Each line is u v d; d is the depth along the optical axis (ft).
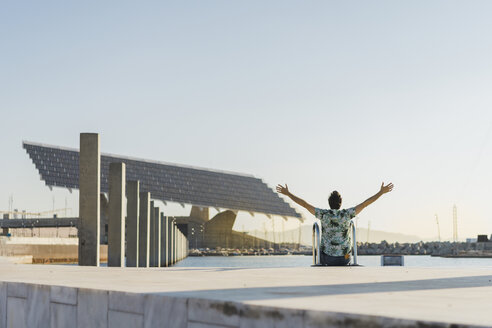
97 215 67.41
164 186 653.30
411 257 578.66
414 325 9.06
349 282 17.66
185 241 526.16
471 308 10.64
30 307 18.34
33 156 563.48
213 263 387.75
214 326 12.27
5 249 194.49
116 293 15.07
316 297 12.77
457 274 22.15
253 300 12.07
